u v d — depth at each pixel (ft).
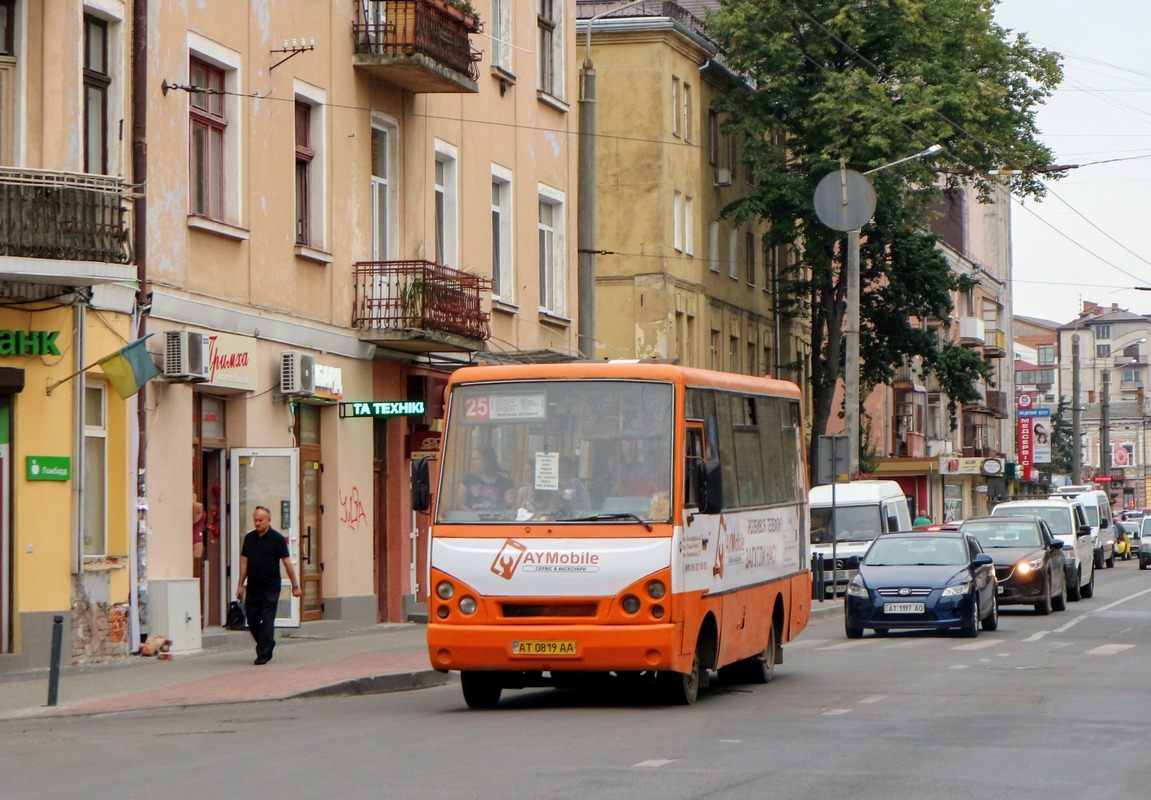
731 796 39.17
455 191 123.75
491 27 131.03
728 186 214.69
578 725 55.47
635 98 191.72
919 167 193.57
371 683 72.33
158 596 83.56
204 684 70.64
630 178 192.03
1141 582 193.77
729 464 68.03
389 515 115.24
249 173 95.09
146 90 84.17
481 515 60.95
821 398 221.46
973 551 108.47
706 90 210.38
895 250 220.64
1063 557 136.36
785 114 208.44
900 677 74.33
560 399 61.98
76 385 79.05
